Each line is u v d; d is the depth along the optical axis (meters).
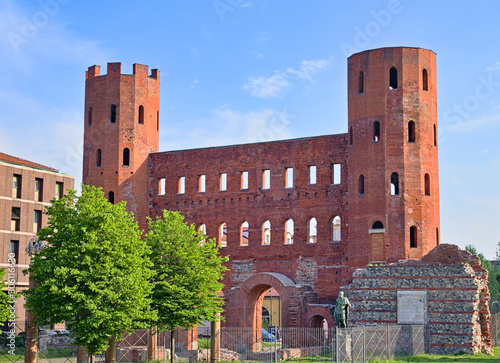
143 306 47.44
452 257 60.41
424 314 59.66
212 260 55.81
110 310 44.78
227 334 71.12
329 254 70.69
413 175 67.00
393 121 67.50
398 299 60.78
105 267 45.38
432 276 60.03
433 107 69.56
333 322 66.62
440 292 59.47
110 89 80.50
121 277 45.41
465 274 58.72
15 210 82.00
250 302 73.00
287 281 70.62
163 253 53.53
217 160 78.06
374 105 68.12
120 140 79.56
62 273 44.19
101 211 47.62
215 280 55.16
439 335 58.97
